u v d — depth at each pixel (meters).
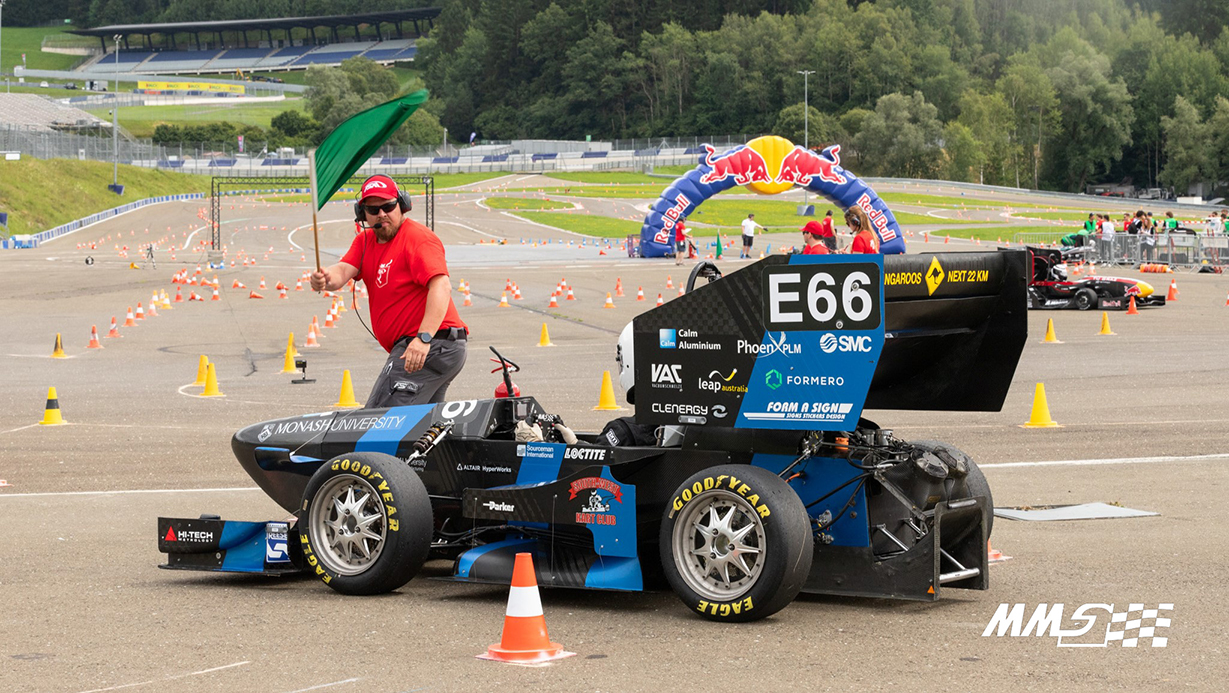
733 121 176.75
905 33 171.38
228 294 34.06
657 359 5.76
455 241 66.00
